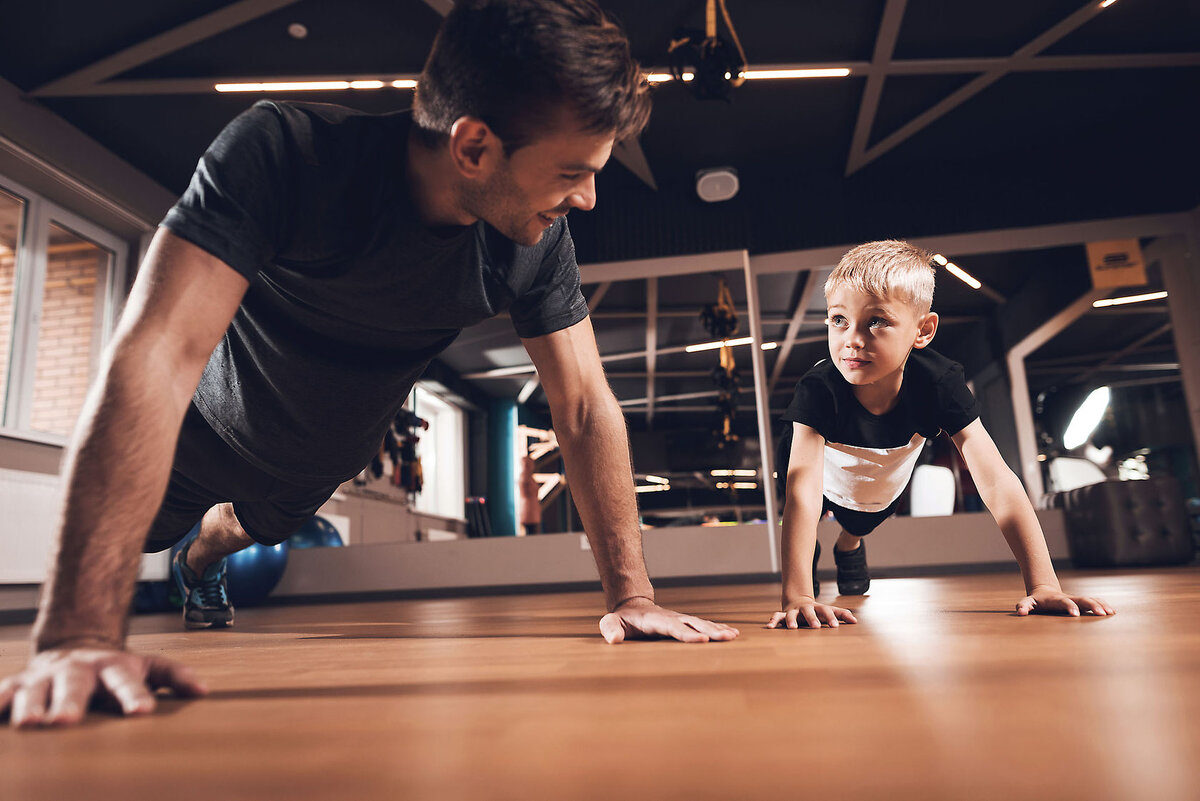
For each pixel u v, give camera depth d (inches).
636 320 247.3
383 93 176.9
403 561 212.1
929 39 171.5
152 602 179.5
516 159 32.7
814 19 162.7
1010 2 161.3
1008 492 53.1
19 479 156.5
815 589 81.0
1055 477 234.4
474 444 284.2
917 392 57.2
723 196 218.5
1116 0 161.8
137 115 180.1
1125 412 240.1
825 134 208.7
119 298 201.5
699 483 238.2
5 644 69.9
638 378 250.2
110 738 18.1
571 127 31.6
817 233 228.7
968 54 176.7
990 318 257.0
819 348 248.8
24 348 173.6
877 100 191.2
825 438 57.2
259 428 50.4
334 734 17.8
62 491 25.6
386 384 48.6
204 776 14.0
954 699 19.5
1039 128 211.2
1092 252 220.1
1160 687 20.1
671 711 19.2
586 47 30.8
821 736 15.6
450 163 34.6
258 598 173.9
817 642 35.9
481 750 15.4
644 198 234.4
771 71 177.3
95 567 24.7
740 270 231.9
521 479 272.8
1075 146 221.5
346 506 236.7
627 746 15.4
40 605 24.4
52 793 13.1
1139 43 176.7
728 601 92.7
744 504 235.3
